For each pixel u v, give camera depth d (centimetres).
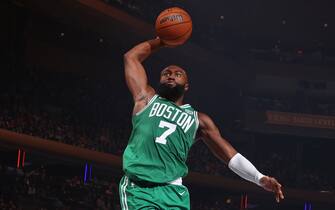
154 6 3650
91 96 3488
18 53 3045
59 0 2855
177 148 450
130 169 446
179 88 465
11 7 2975
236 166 460
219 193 3850
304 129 4397
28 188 2603
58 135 2866
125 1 3316
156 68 3978
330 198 3988
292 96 4512
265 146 4509
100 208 2919
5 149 2716
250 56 4528
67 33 3403
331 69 4503
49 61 3450
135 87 473
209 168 3778
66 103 3194
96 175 3381
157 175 444
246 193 3878
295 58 4581
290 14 4359
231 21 4428
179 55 3722
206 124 465
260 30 4497
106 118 3469
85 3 2944
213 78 4228
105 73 3788
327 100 4500
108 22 3184
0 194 2448
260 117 4428
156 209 439
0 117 2570
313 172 4334
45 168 2881
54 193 2739
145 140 449
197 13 4231
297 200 4047
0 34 2959
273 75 4500
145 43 500
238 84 4431
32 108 2859
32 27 3253
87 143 3034
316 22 4422
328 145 4484
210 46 4144
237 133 4462
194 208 3631
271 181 445
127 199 446
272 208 4172
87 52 3669
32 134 2692
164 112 456
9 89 2897
